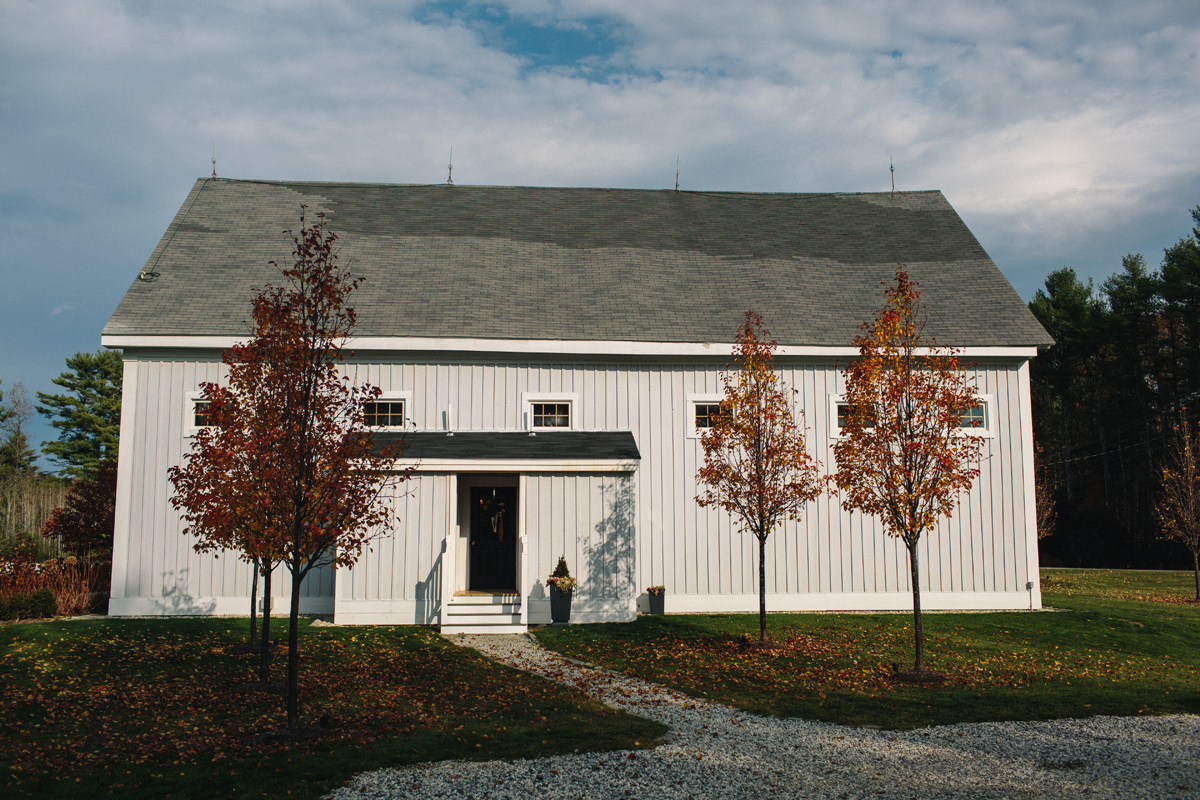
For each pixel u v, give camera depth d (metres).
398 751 8.70
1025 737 9.40
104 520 20.61
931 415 13.03
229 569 17.70
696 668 13.13
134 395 17.88
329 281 9.87
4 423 54.50
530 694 11.36
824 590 18.78
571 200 24.98
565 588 16.55
